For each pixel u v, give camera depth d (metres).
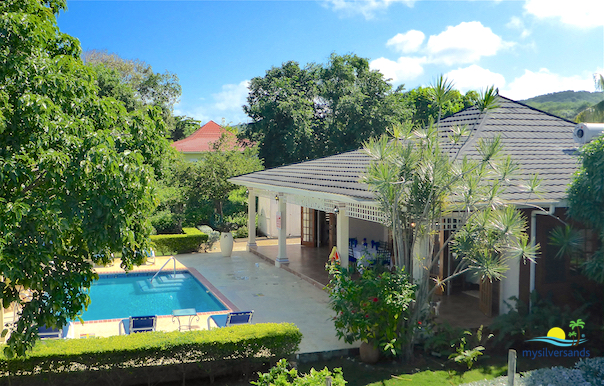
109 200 5.96
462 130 10.27
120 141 7.20
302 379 7.30
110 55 63.28
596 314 12.15
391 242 19.33
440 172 9.33
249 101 37.75
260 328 10.12
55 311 6.19
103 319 14.29
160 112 8.71
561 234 11.36
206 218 30.55
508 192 11.26
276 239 28.05
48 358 8.58
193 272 19.61
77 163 5.80
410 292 9.75
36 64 6.20
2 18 5.88
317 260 21.08
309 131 33.44
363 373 9.77
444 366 10.09
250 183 21.69
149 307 15.75
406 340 10.08
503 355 10.64
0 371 8.42
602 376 9.55
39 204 5.57
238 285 17.41
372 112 33.38
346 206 14.88
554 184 11.93
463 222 9.75
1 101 5.70
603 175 10.18
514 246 9.56
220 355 9.46
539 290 12.08
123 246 7.01
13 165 5.48
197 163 30.73
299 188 16.16
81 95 6.95
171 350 9.14
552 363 10.29
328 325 12.76
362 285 10.18
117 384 9.09
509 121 15.91
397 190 9.80
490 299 12.47
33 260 5.47
